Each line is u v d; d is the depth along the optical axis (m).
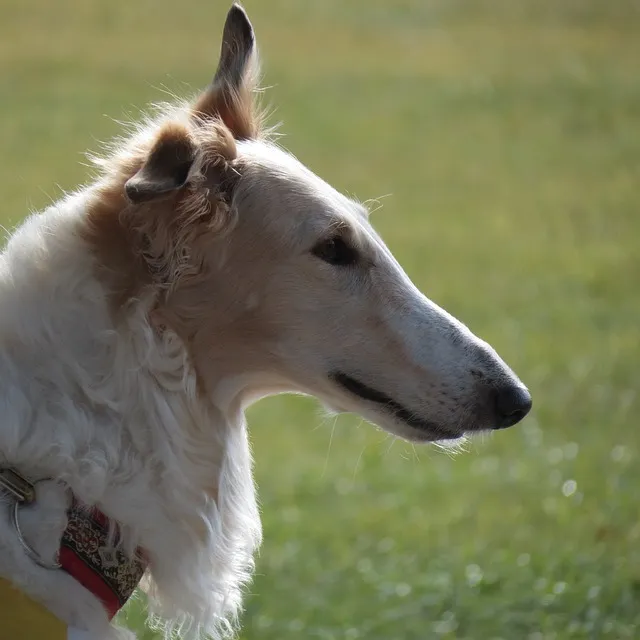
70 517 5.23
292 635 8.98
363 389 6.01
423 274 22.67
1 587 5.00
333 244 5.95
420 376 5.96
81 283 5.43
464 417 5.98
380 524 12.02
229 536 5.98
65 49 42.44
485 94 39.41
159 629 6.57
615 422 15.34
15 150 30.75
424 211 27.78
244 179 5.89
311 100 38.25
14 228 6.18
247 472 6.19
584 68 42.47
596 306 20.73
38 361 5.32
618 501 12.16
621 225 26.64
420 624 9.19
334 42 46.16
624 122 36.22
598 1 53.19
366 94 39.25
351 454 14.63
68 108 35.03
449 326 6.07
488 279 22.39
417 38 47.38
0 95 36.44
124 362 5.44
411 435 6.05
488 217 27.27
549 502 12.35
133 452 5.44
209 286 5.72
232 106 6.54
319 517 12.27
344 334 5.93
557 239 25.55
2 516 5.10
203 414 5.80
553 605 9.38
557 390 16.58
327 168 31.42
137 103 35.41
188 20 47.81
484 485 13.23
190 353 5.74
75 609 5.17
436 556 10.96
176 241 5.60
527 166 32.06
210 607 5.84
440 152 33.34
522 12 51.56
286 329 5.87
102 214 5.60
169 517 5.54
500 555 10.72
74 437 5.26
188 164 5.45
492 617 9.25
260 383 6.03
